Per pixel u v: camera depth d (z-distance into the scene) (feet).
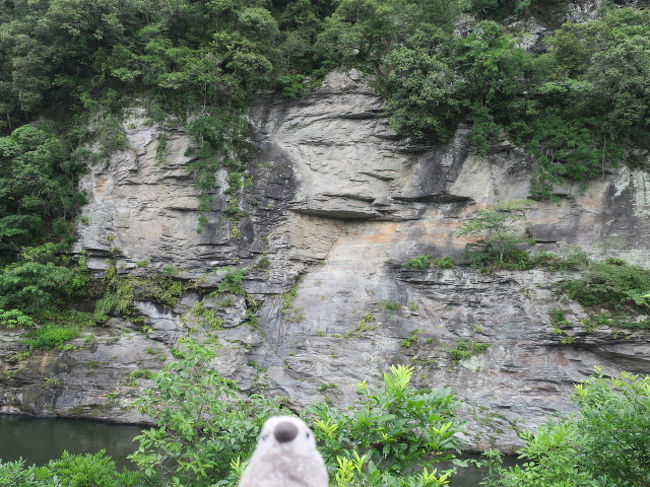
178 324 73.97
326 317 72.69
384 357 67.46
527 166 78.07
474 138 78.13
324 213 82.33
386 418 17.25
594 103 76.23
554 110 78.84
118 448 53.42
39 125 88.48
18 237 80.33
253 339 71.41
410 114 78.95
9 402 65.36
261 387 66.90
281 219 81.15
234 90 82.28
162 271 77.77
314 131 83.82
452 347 67.10
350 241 82.94
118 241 79.82
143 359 69.56
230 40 82.64
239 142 82.99
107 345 70.85
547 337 63.87
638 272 65.46
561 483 20.45
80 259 79.10
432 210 80.84
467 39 80.74
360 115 83.10
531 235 74.43
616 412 21.04
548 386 61.41
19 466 26.55
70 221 82.69
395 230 81.15
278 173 82.69
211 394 25.93
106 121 83.35
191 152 80.43
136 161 81.76
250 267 77.82
